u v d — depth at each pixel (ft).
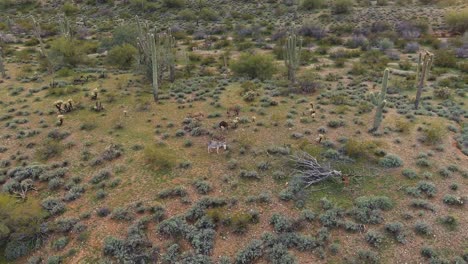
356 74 103.81
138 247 41.78
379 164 54.85
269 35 155.94
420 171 53.52
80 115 74.90
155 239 43.06
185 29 168.86
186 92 87.20
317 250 40.52
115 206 48.34
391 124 68.85
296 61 89.56
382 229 43.11
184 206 47.85
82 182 53.52
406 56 122.52
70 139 65.36
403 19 162.91
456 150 59.77
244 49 136.77
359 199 47.06
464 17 142.92
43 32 159.63
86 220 46.26
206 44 141.08
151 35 75.66
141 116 73.87
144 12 197.98
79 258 41.22
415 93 88.74
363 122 69.00
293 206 47.26
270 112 74.23
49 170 56.18
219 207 47.29
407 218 44.37
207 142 62.85
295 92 86.53
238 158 57.72
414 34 141.08
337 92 86.38
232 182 51.60
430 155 57.57
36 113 76.54
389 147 59.77
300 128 66.74
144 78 97.45
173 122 70.54
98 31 166.61
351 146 56.49
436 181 51.16
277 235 42.78
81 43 136.05
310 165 52.65
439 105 80.33
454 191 49.11
